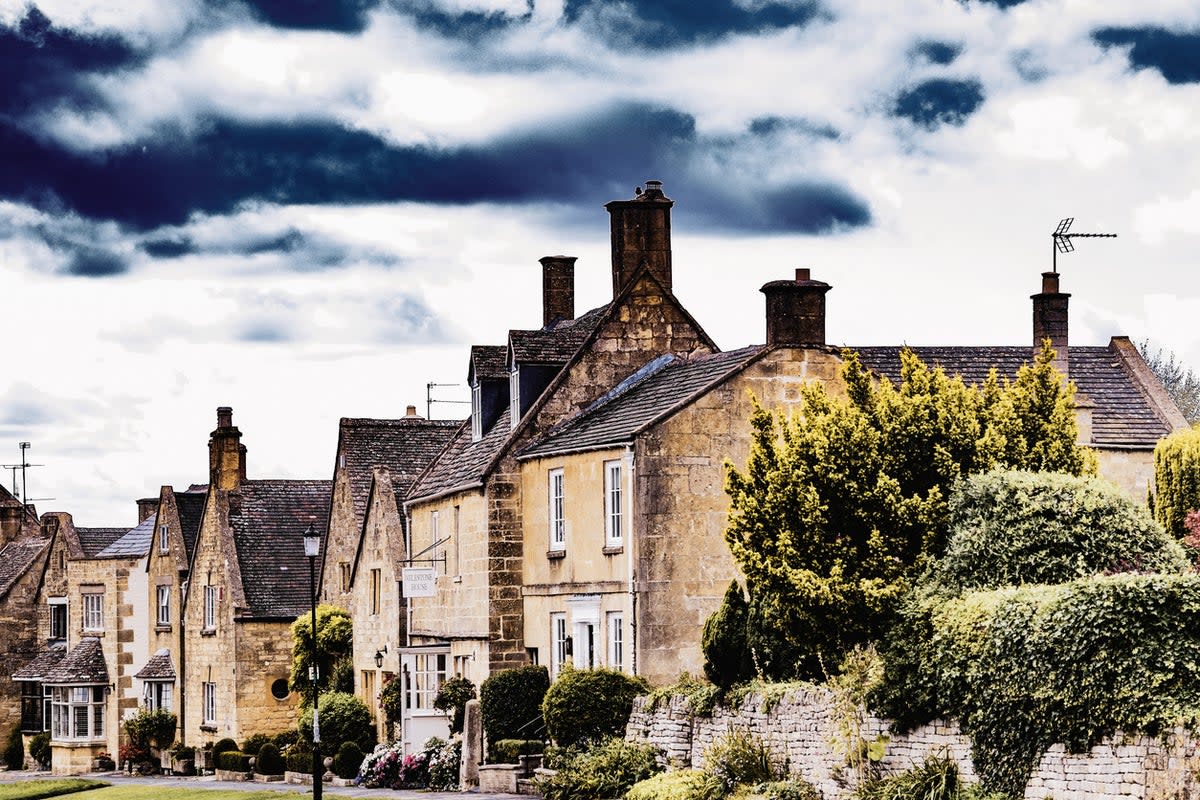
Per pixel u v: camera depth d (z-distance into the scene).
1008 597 28.67
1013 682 28.00
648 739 39.28
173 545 74.81
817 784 32.88
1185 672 25.78
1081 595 27.09
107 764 77.75
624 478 43.31
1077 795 26.89
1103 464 50.69
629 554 42.84
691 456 42.91
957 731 29.70
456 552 51.50
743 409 43.25
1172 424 51.41
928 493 32.94
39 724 83.94
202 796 50.22
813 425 34.38
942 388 34.28
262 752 61.41
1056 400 35.16
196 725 71.56
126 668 77.25
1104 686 26.45
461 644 50.41
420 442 66.69
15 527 97.44
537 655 47.56
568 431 47.88
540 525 47.53
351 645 64.06
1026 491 31.41
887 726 31.36
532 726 45.41
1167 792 25.20
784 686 34.66
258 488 71.62
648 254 50.62
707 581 42.69
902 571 32.50
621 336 49.47
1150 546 31.19
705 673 38.31
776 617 33.53
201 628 71.12
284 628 67.31
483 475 48.41
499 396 54.09
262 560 68.81
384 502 59.00
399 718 55.84
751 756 34.41
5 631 85.69
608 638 44.03
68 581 80.25
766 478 34.62
